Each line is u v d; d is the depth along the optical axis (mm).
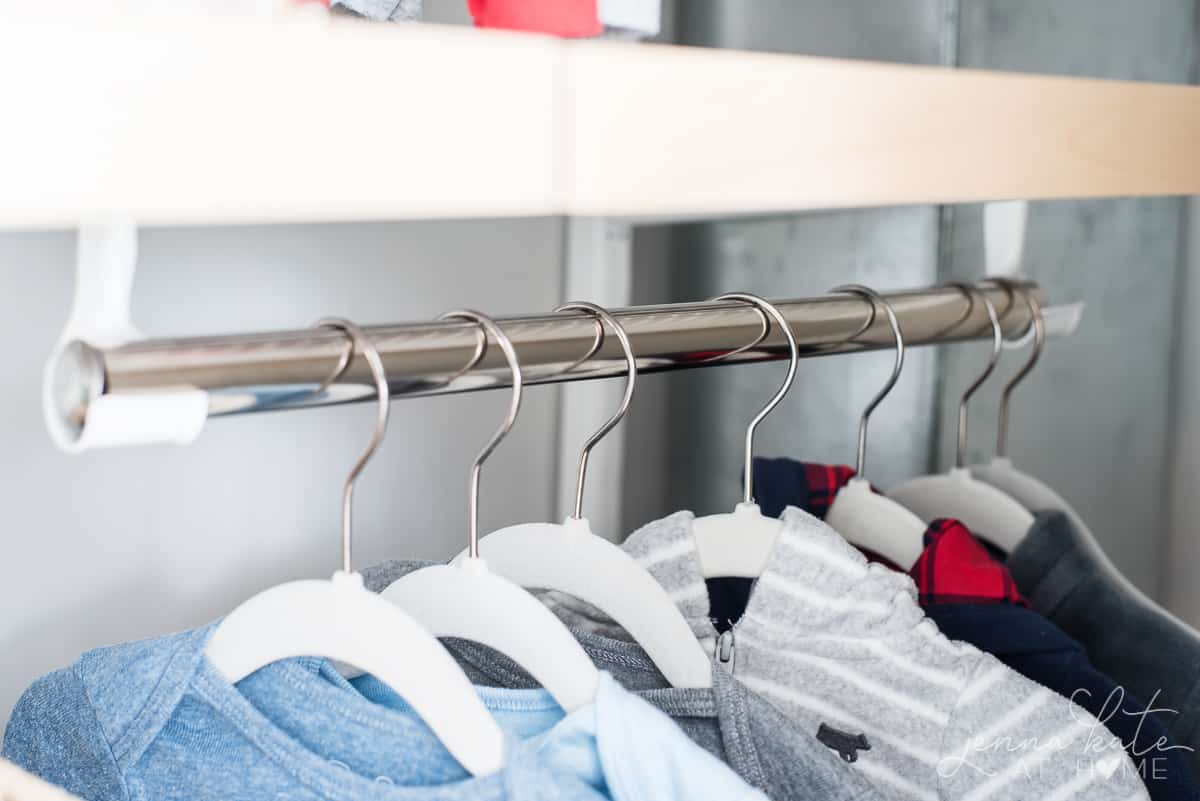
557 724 466
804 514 610
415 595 506
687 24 1022
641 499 1099
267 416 860
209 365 404
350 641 466
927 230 1114
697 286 1090
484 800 441
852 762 584
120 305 378
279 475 873
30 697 537
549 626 486
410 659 455
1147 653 712
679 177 306
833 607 591
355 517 920
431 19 882
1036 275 979
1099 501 1015
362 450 917
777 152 319
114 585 804
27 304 741
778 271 1111
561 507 1065
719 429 1134
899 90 340
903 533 694
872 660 588
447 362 487
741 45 1054
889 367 1163
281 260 855
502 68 280
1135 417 979
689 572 598
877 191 339
